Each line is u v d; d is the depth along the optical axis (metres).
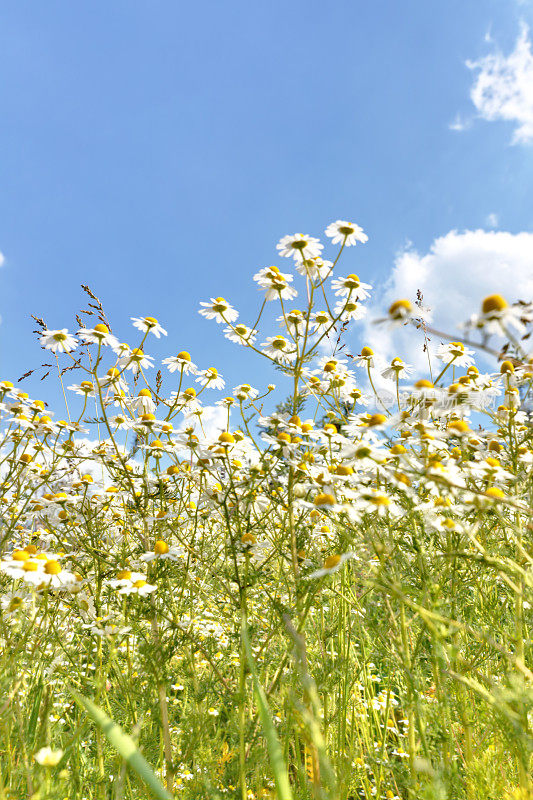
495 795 0.19
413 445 0.24
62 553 0.29
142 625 0.26
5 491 0.30
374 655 0.25
